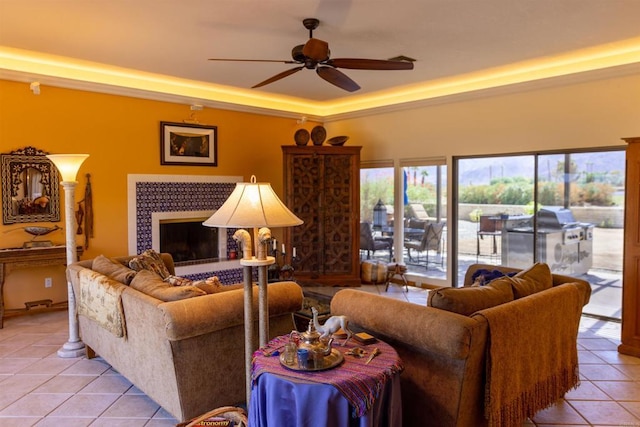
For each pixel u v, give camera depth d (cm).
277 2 325
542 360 269
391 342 255
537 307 261
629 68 451
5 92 475
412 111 654
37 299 509
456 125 604
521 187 556
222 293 282
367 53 451
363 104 721
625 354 395
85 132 530
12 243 484
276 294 305
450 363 226
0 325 464
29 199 493
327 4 329
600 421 286
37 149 497
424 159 643
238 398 292
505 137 556
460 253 621
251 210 233
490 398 229
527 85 525
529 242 552
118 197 558
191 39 407
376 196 716
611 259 489
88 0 321
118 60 478
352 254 662
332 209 661
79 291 370
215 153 648
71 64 495
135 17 353
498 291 263
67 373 358
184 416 266
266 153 711
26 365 373
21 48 435
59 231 514
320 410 192
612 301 492
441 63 491
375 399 199
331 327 238
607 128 475
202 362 273
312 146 652
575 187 511
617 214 482
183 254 639
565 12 346
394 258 694
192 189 625
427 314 232
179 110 611
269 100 704
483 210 593
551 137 517
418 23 368
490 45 429
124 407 304
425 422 239
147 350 284
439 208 634
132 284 316
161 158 594
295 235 654
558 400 303
